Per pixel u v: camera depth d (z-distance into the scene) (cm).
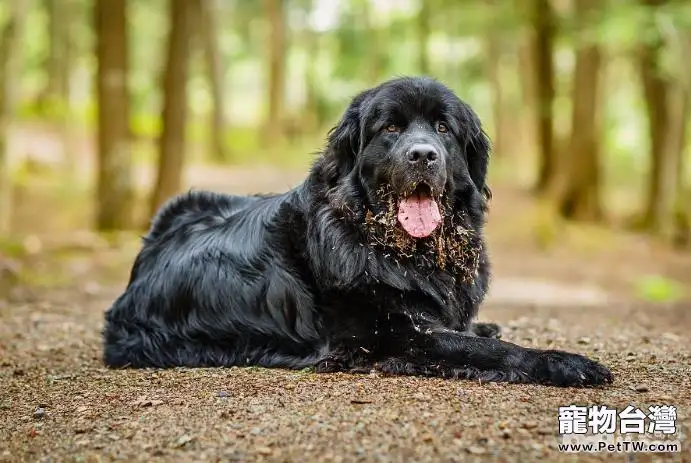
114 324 648
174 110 1877
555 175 2739
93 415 484
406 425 435
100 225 1869
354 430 430
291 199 607
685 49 2042
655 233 2402
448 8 3169
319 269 567
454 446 406
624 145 4038
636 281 1652
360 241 560
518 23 2694
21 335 786
